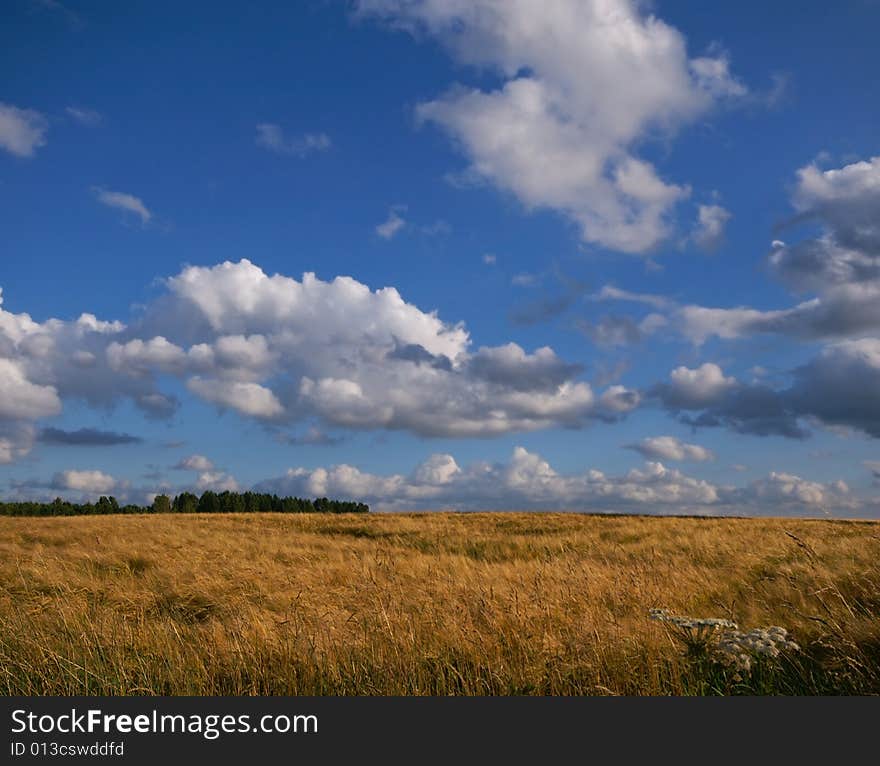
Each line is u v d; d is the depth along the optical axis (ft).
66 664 21.70
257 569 43.47
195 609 32.09
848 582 27.91
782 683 18.79
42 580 39.96
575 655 20.30
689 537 69.67
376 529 98.17
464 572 41.86
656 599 28.17
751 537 62.75
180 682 21.03
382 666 20.93
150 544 67.31
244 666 21.50
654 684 18.53
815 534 61.52
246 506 330.13
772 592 28.96
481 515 127.85
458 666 20.89
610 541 74.28
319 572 41.57
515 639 21.85
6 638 24.90
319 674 20.92
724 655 19.04
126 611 29.96
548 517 116.88
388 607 26.12
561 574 35.73
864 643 19.21
